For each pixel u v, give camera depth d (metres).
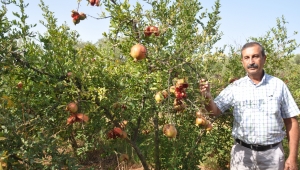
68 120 2.65
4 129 2.12
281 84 2.82
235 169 2.99
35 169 2.17
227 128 4.05
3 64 2.26
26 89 2.83
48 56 2.67
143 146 3.80
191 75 2.64
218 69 3.99
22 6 2.52
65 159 2.40
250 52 2.78
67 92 2.77
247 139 2.84
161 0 3.01
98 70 2.82
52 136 2.44
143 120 3.38
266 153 2.80
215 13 3.34
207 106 2.91
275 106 2.75
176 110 2.96
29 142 2.12
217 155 4.81
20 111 2.53
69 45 2.85
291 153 2.78
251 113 2.81
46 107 2.74
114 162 4.36
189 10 3.25
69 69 2.71
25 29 2.34
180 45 2.94
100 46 3.34
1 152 1.88
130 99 2.74
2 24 2.29
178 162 3.30
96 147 3.06
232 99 2.97
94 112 2.98
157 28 2.77
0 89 2.33
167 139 3.45
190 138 3.40
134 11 2.76
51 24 3.18
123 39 2.99
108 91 2.81
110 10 2.75
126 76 2.85
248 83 2.88
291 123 2.83
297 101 4.57
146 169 3.48
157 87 2.59
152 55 2.67
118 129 2.93
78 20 3.16
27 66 2.48
